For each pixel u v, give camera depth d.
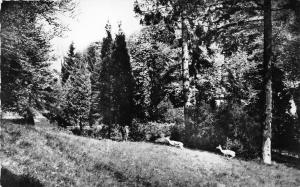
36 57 25.55
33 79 27.45
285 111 24.80
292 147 24.48
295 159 22.06
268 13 19.12
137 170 12.97
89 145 14.93
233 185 13.48
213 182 13.34
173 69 27.31
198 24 21.89
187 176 13.56
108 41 37.47
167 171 13.80
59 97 37.84
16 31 12.51
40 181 8.73
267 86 19.00
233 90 26.31
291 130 24.42
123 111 28.20
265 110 18.94
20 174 8.60
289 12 19.86
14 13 11.93
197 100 25.36
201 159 16.47
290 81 25.23
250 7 19.67
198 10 20.56
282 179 15.48
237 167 16.20
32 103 30.06
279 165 18.38
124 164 13.20
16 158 9.60
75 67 47.84
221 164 16.25
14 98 24.66
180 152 17.12
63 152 12.10
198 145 19.55
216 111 19.86
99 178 10.81
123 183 11.20
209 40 21.31
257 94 26.03
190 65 25.42
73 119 42.91
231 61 27.00
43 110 33.66
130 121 28.12
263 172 16.08
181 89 27.31
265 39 19.17
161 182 12.27
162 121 27.11
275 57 24.23
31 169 9.27
